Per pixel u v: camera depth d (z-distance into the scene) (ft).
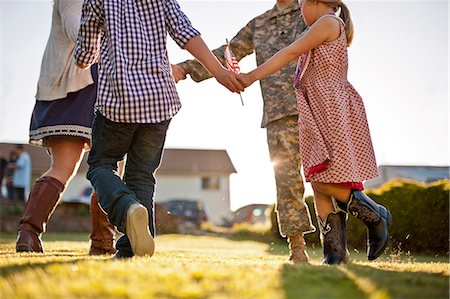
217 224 80.79
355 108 9.41
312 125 9.21
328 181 8.97
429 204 19.39
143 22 8.63
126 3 8.64
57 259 7.55
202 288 5.18
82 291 4.84
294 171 10.69
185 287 5.16
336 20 9.61
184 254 13.50
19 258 7.78
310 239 25.50
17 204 43.60
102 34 8.82
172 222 53.67
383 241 9.10
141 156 8.71
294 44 9.47
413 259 14.12
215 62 9.05
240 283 5.46
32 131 11.28
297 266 7.20
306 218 10.67
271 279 5.79
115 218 8.00
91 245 11.10
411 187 20.21
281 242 30.58
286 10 11.51
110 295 4.73
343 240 9.38
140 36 8.52
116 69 8.28
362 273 6.48
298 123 10.15
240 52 12.02
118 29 8.48
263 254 16.52
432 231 19.22
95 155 8.71
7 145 88.22
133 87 8.28
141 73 8.39
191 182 99.50
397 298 5.02
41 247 10.92
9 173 44.39
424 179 68.18
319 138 9.05
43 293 4.79
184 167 99.30
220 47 12.10
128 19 8.55
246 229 38.17
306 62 9.57
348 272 6.55
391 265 8.32
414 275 6.43
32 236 10.79
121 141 8.60
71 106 11.02
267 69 9.39
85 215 47.85
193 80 12.12
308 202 26.00
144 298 4.68
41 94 11.19
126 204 7.90
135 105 8.24
